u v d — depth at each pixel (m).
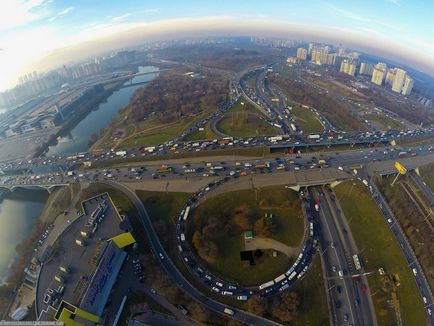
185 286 180.75
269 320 163.12
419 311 171.00
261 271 189.38
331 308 170.00
